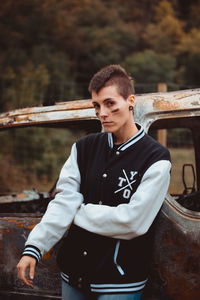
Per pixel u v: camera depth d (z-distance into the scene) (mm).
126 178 1289
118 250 1272
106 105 1293
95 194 1335
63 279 1365
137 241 1291
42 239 1315
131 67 19781
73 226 1382
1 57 14578
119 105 1285
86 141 1456
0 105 9742
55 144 9156
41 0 16953
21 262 1291
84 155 1435
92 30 20281
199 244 1592
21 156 8688
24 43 17000
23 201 2812
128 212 1228
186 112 1688
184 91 1846
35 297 1747
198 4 24750
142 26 23109
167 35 22969
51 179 8352
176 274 1598
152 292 1613
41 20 17078
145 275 1317
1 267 1791
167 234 1595
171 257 1594
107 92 1278
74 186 1405
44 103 1938
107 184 1308
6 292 1789
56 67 16750
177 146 5961
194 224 1599
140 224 1238
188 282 1599
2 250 1789
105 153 1371
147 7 23812
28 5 16547
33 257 1295
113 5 23141
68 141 9203
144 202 1223
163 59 20484
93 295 1307
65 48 19078
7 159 8539
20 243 1765
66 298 1352
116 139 1381
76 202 1363
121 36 21438
